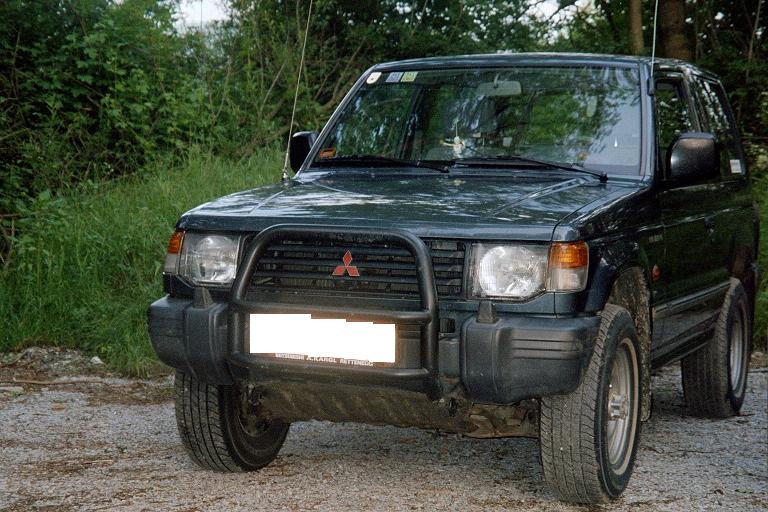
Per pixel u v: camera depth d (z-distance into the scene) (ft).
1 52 37.09
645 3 48.01
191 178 33.01
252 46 47.01
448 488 14.35
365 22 53.11
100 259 26.96
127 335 23.68
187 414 14.37
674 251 15.85
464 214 12.66
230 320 12.66
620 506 13.66
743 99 41.91
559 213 12.75
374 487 14.35
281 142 43.45
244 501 13.60
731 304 19.53
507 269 12.21
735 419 19.95
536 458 16.15
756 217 21.44
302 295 12.70
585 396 12.82
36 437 17.38
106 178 35.76
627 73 16.47
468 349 11.98
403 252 12.33
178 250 13.62
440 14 53.78
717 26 48.16
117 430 17.97
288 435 17.58
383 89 17.60
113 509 13.25
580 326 12.12
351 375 12.19
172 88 40.29
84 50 37.55
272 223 13.05
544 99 16.29
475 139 16.17
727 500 14.08
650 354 15.11
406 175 15.57
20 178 32.76
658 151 15.70
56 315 25.16
